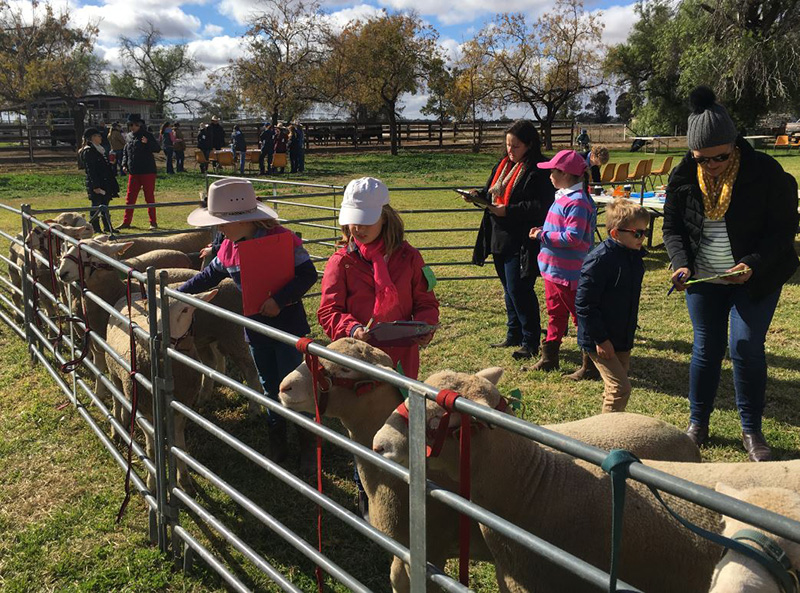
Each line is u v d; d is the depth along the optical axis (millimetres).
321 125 40938
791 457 4371
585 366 5719
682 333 6898
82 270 4672
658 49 36531
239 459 4629
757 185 3977
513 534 1776
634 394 5434
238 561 3551
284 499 4133
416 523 2074
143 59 66250
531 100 42000
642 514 2307
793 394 5301
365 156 35469
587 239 5562
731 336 4199
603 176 14750
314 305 8094
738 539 1677
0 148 31703
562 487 2398
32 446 4793
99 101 43312
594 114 85000
